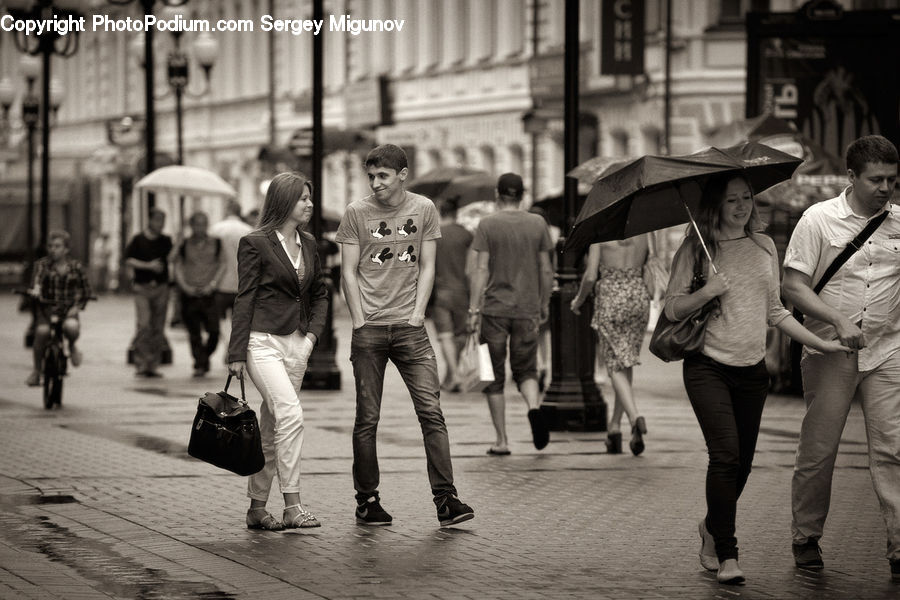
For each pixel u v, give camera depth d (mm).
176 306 87875
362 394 24391
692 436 36000
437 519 24891
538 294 32438
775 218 52094
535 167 88562
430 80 112938
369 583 20172
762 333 20359
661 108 87000
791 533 22484
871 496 27281
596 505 26219
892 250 20734
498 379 32406
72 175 164500
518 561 21609
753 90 57375
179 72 80375
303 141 93375
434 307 47938
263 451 24141
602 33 85188
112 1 63531
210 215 147375
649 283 32781
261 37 137625
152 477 29234
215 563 21375
